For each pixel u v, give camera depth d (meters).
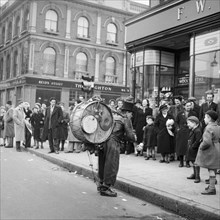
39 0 27.91
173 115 9.23
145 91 13.46
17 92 29.92
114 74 31.58
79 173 8.05
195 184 6.33
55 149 11.04
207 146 5.61
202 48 10.70
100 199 5.66
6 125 13.07
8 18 33.38
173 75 13.39
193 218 4.84
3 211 4.65
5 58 33.56
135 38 13.55
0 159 9.80
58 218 4.46
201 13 10.36
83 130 5.59
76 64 29.69
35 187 6.28
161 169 7.91
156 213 5.07
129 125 6.02
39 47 27.94
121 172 7.42
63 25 28.94
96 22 30.55
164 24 11.91
